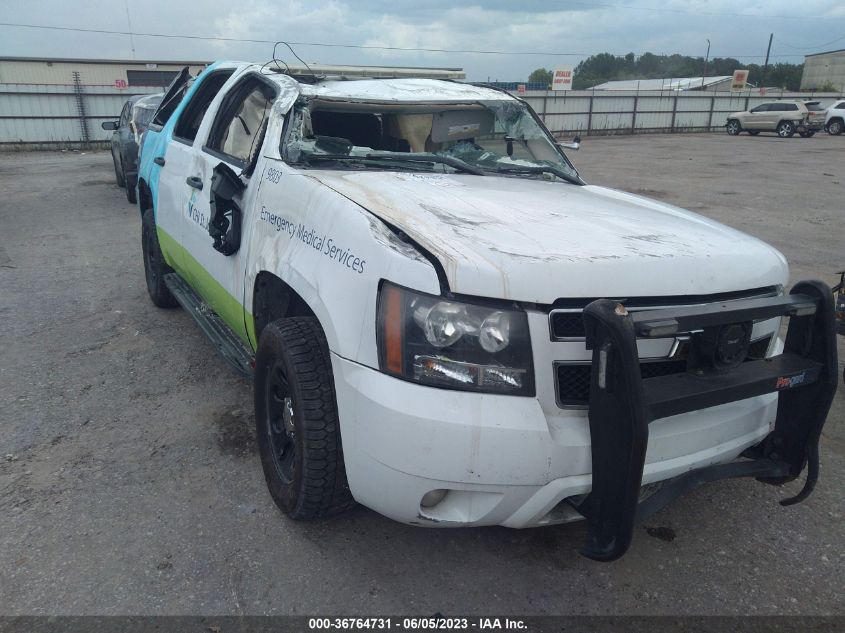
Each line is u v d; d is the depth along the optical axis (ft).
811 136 109.29
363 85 13.06
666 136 114.83
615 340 6.64
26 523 9.65
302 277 8.73
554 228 8.55
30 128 79.20
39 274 23.11
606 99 117.91
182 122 16.47
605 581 8.79
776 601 8.50
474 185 10.82
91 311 19.08
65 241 28.63
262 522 9.78
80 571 8.70
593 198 11.07
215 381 14.49
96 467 11.15
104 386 14.21
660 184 49.80
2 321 18.21
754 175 55.88
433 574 8.82
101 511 9.97
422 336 7.15
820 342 8.14
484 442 7.03
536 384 7.23
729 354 7.62
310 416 8.45
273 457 9.96
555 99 114.32
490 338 7.08
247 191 11.28
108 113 81.97
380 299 7.47
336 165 11.10
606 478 7.11
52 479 10.78
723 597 8.55
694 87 212.84
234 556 9.05
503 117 13.75
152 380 14.52
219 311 12.94
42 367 15.16
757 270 8.43
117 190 44.37
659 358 7.66
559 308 7.21
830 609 8.38
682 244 8.45
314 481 8.61
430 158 11.96
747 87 166.40
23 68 114.52
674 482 7.87
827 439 12.56
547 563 9.10
